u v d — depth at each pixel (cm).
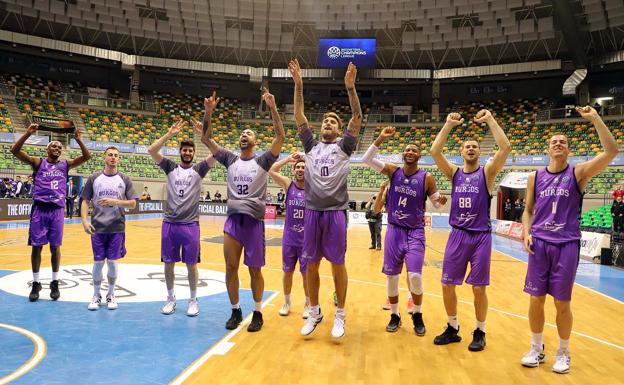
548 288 413
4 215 1800
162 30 3039
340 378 366
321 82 3559
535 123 3034
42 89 3116
